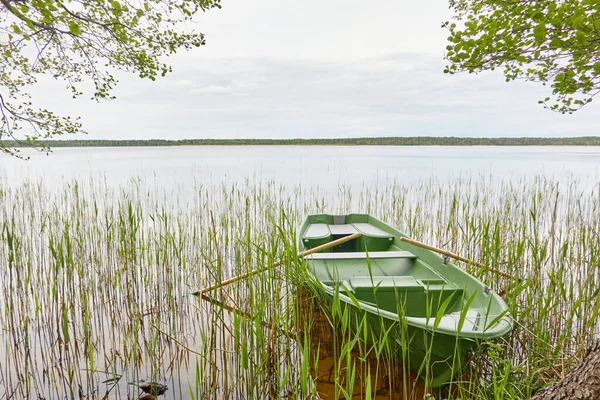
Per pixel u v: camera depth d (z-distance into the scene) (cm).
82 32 430
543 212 605
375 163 4466
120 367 313
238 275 285
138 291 395
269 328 261
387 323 253
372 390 275
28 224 548
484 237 394
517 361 290
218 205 722
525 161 4778
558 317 299
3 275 386
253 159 6059
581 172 2403
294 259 256
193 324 385
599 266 319
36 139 510
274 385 262
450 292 330
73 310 338
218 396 267
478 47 313
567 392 161
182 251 450
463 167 3394
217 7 531
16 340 321
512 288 340
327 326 366
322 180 2136
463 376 258
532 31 294
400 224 765
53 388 282
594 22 254
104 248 462
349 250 573
